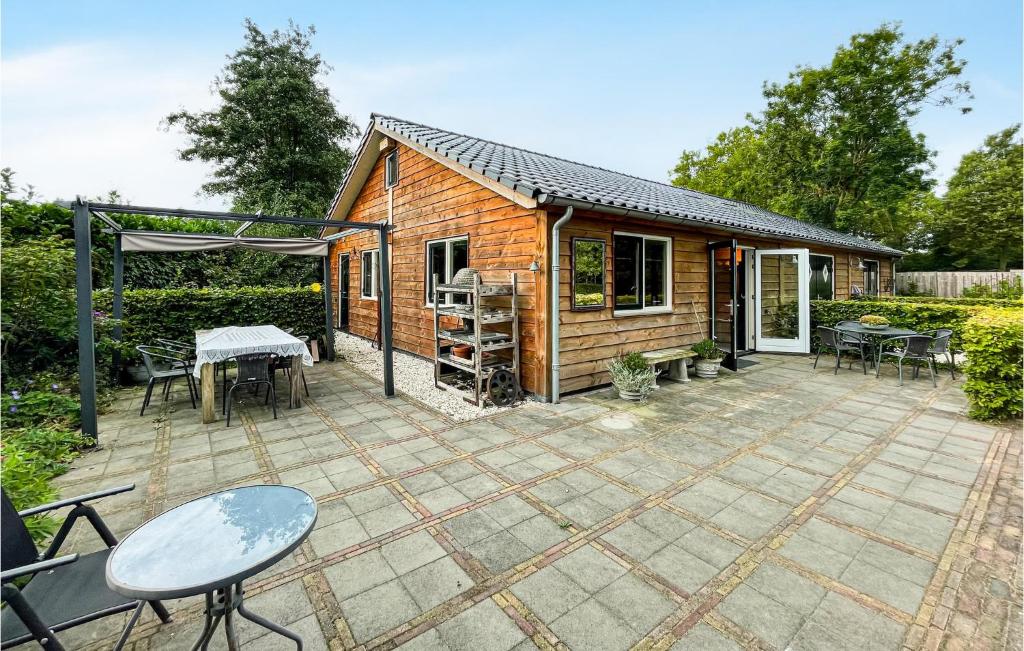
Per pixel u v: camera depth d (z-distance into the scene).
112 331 6.29
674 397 5.64
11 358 5.54
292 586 2.19
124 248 6.55
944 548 2.50
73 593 1.63
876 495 3.12
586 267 5.71
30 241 5.55
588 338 5.77
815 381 6.52
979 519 2.81
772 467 3.58
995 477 3.39
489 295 5.33
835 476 3.42
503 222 5.91
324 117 18.47
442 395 5.86
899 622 1.96
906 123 16.72
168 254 9.79
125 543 1.53
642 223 6.17
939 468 3.56
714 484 3.29
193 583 1.32
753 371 7.21
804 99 18.08
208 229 10.57
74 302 5.62
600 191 6.00
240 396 5.86
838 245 9.99
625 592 2.15
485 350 5.25
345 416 4.97
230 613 1.59
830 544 2.54
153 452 3.95
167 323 7.55
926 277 16.91
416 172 8.12
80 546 2.54
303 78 17.77
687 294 7.09
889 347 7.67
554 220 5.29
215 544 1.52
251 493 1.88
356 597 2.12
